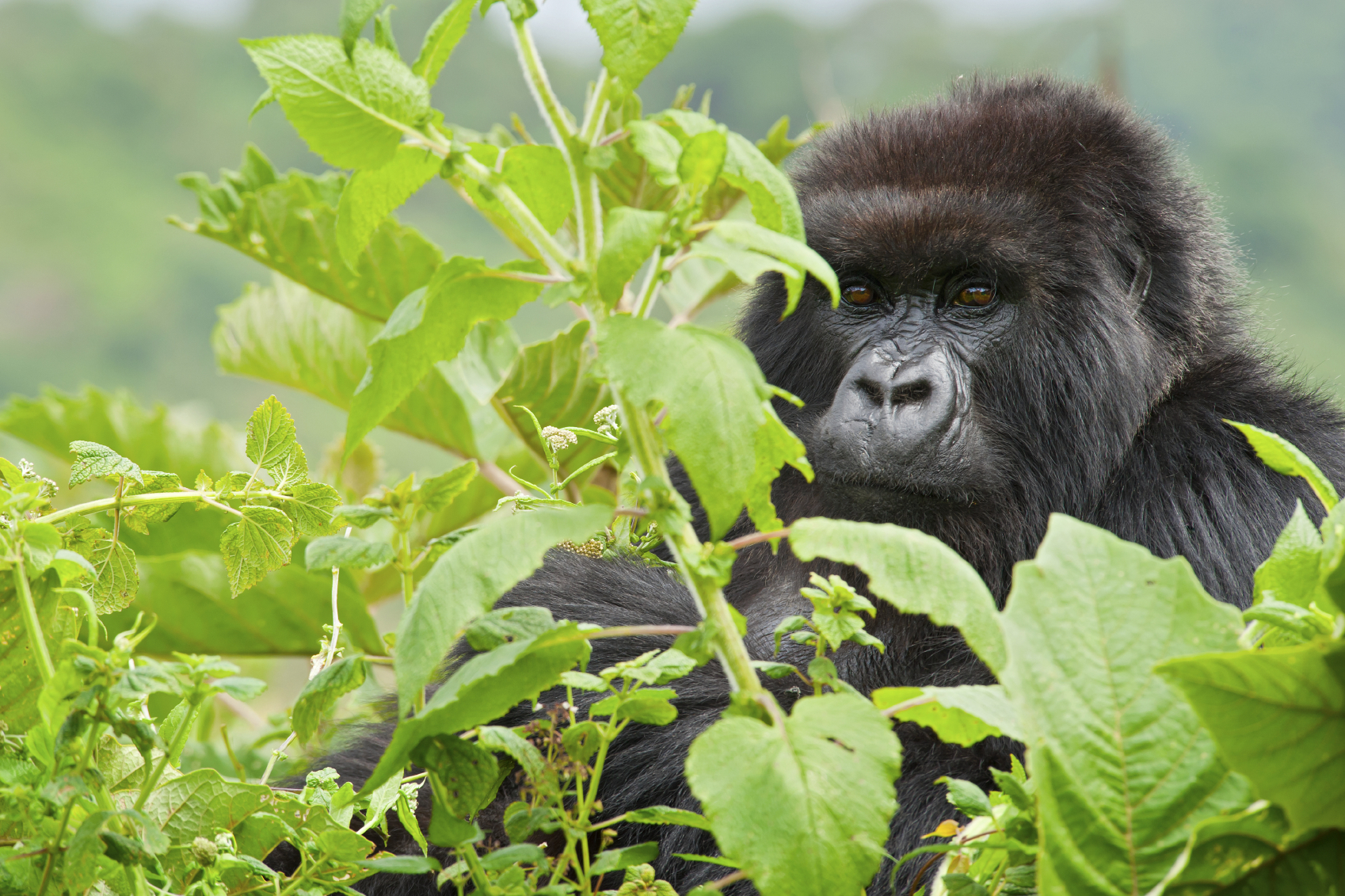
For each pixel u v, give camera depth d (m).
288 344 9.66
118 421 9.80
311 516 4.61
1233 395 7.52
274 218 8.58
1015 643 3.10
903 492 6.84
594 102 3.40
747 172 3.32
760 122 80.81
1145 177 7.69
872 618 7.12
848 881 2.86
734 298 9.95
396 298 9.05
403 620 3.15
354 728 7.01
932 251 7.24
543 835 5.60
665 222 3.13
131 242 81.94
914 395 6.96
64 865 3.55
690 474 2.99
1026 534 7.17
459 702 3.45
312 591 8.03
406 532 3.83
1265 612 3.38
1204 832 3.03
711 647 3.26
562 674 3.52
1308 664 2.86
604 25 3.19
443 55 3.56
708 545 3.23
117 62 93.56
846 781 2.94
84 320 76.44
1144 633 3.16
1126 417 7.24
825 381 7.73
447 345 3.58
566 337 8.47
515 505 5.25
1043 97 7.90
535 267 3.55
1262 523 7.08
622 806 5.93
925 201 7.26
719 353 3.06
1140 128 7.95
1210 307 8.12
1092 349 7.21
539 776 3.59
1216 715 2.92
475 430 10.00
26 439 9.80
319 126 3.36
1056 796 3.08
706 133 3.07
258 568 4.58
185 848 3.89
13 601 3.92
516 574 3.13
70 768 3.56
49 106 90.38
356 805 4.46
